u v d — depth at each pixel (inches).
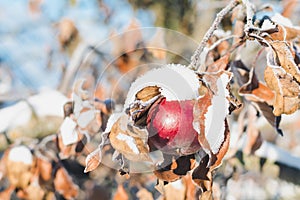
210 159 28.4
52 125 47.4
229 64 34.5
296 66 30.2
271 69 30.3
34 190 45.6
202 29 54.7
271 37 31.0
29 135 47.3
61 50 68.1
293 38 34.1
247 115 43.3
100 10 67.3
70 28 64.4
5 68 80.4
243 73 35.8
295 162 46.8
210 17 54.6
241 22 36.3
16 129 47.4
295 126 67.9
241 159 46.6
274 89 30.3
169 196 37.9
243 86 34.8
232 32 38.0
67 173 46.2
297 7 48.1
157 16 55.4
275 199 58.3
